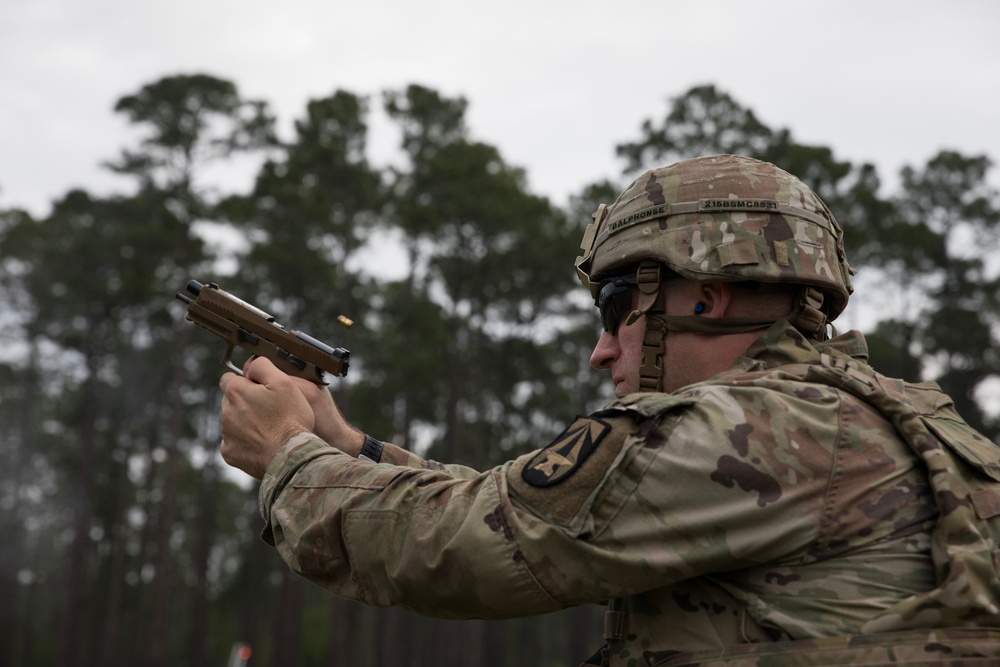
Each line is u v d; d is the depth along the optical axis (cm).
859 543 177
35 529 7138
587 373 5500
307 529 203
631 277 224
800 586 176
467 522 185
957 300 4381
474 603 186
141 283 5025
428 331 4750
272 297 5075
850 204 4056
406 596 193
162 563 4412
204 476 5938
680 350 215
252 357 266
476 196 4594
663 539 178
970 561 171
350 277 4888
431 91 4738
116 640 6094
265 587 6906
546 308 5206
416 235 4638
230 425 224
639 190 223
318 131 4662
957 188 4438
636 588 180
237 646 6506
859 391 193
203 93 4703
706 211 212
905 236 4125
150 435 6169
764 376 195
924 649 167
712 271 207
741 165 218
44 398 6662
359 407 4978
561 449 186
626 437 182
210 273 5141
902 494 181
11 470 6272
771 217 211
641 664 189
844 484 180
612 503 180
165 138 4684
